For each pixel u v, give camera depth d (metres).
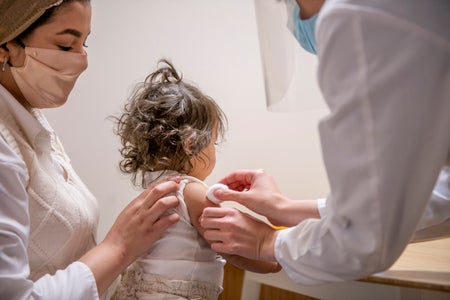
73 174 1.08
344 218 0.59
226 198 0.95
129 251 0.88
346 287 1.41
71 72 0.90
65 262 0.92
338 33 0.54
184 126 1.06
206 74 1.98
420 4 0.52
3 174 0.71
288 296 1.96
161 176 1.06
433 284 0.79
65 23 0.85
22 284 0.70
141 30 2.01
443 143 0.54
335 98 0.57
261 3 0.82
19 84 0.90
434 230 0.96
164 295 0.94
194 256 0.98
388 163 0.54
